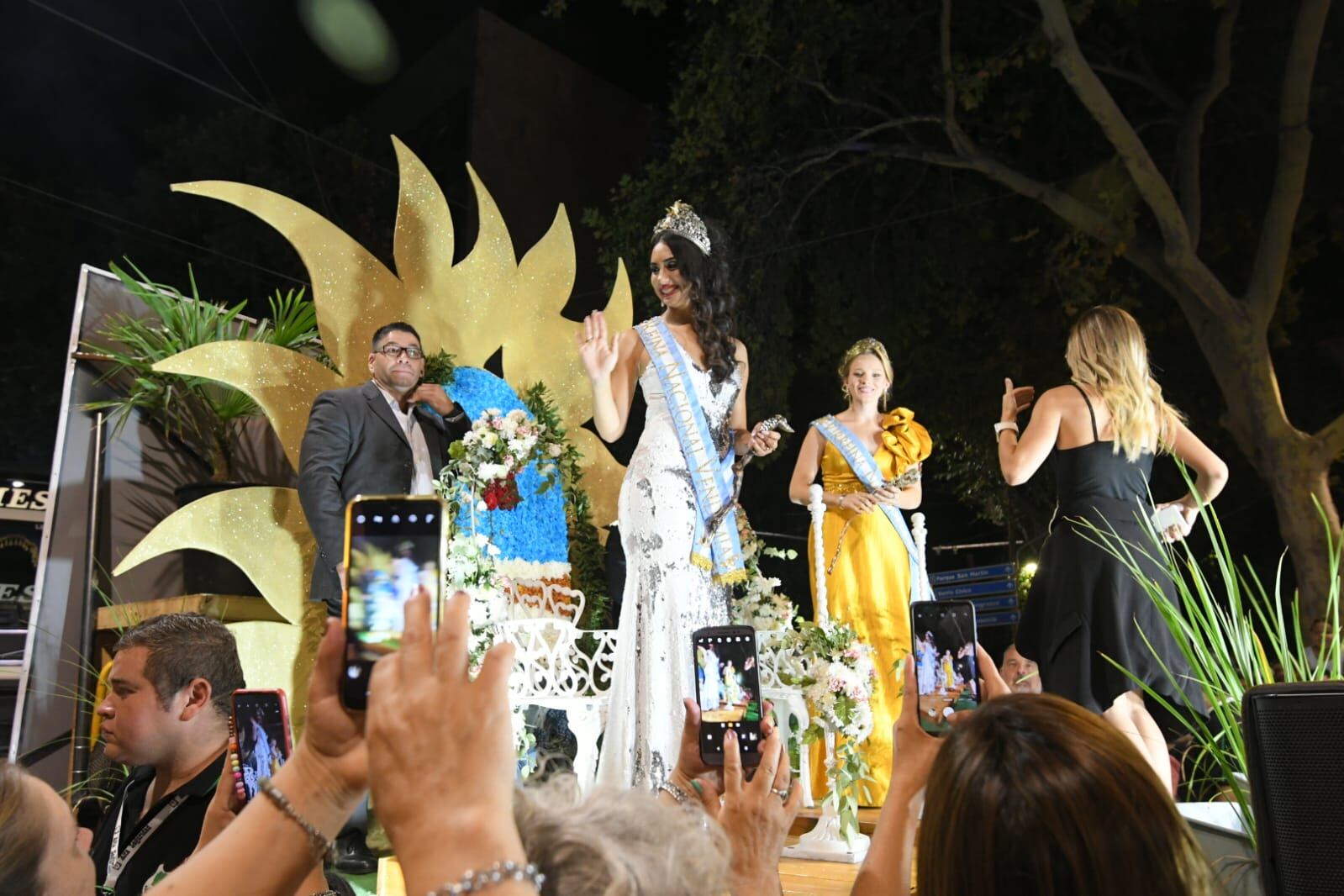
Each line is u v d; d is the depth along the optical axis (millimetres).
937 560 19953
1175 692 3584
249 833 1196
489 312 6551
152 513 6141
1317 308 14570
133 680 2793
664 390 4328
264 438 6625
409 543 1274
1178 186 13117
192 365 5449
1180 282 12203
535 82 16781
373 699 960
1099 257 12570
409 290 6258
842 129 13164
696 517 4250
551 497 5742
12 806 1735
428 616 992
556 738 5109
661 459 4266
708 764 2033
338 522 4949
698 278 4441
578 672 4637
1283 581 13984
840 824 4395
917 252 13617
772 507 17375
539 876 940
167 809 2748
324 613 5824
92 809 3174
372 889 4074
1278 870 1833
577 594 5422
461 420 5484
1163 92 12883
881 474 5992
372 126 17297
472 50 16172
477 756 946
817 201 13891
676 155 13234
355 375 5953
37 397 14039
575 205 17094
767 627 4754
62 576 5742
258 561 5641
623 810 1067
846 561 5910
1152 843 1164
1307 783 1814
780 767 1727
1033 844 1157
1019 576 14961
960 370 14180
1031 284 13484
